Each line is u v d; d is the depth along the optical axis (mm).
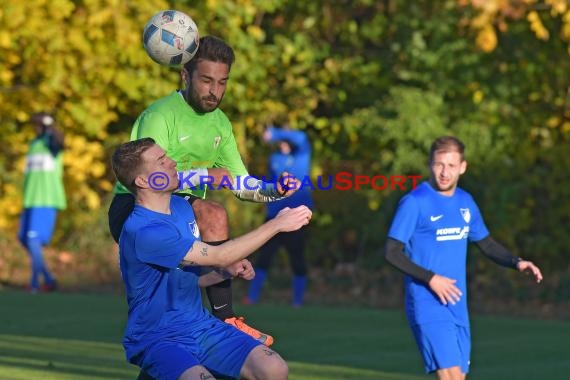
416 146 45969
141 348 14758
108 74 47188
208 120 17484
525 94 46625
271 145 49625
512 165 45281
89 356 24859
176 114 17203
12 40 46031
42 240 41719
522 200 45250
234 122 49188
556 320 38719
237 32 47969
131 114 50219
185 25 16953
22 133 48812
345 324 33562
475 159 45219
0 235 47062
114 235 17484
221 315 16922
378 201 46938
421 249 19406
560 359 27312
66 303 37188
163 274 14867
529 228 45719
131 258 14773
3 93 48125
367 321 34406
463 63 46531
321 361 25984
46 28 45812
